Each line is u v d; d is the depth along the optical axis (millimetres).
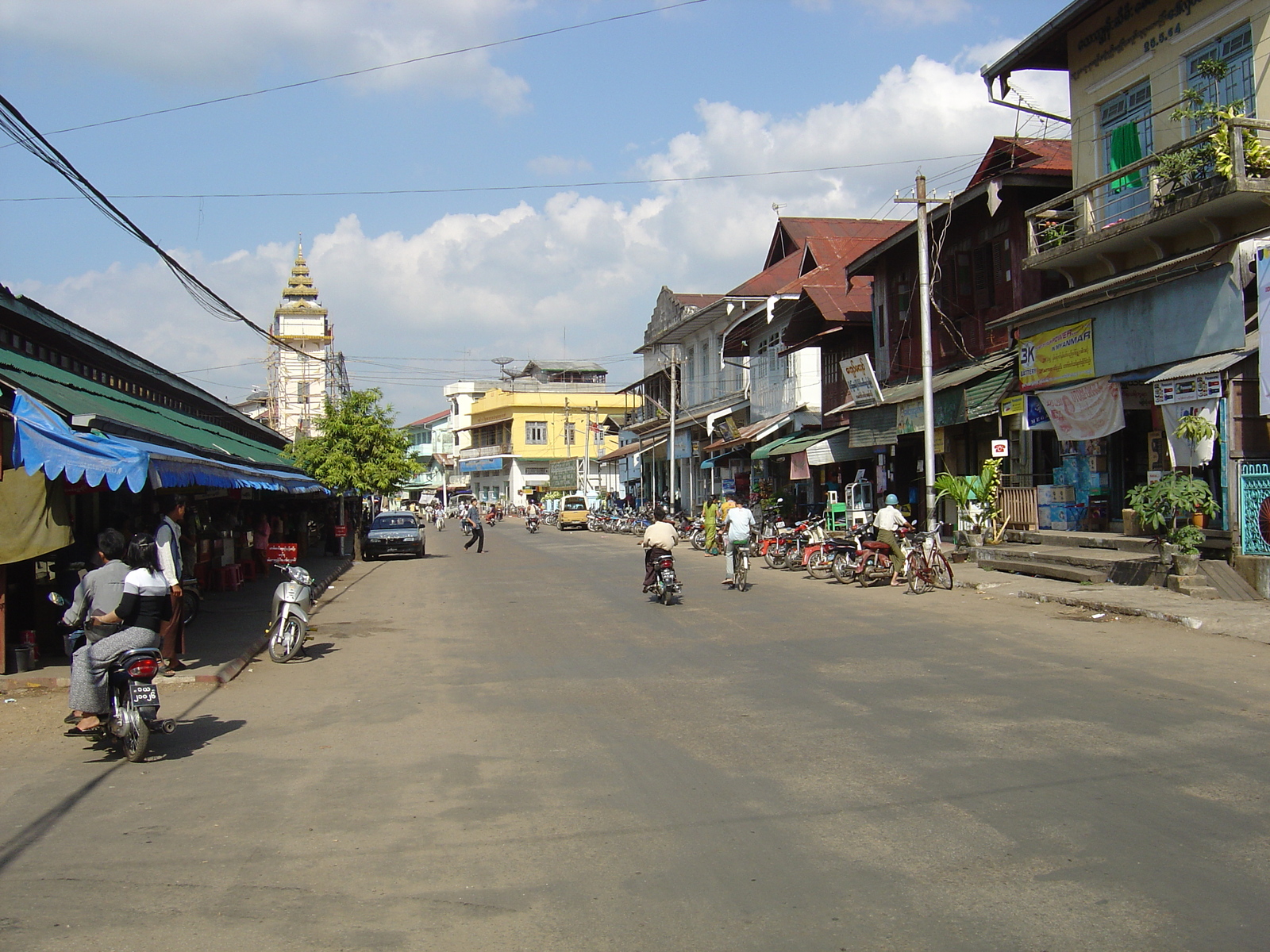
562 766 6926
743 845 5238
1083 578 16078
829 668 10219
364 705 9328
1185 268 15688
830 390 31984
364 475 31672
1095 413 18000
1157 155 15711
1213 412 14469
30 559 11766
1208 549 14992
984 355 23031
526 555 32062
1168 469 16656
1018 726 7512
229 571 20797
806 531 22969
